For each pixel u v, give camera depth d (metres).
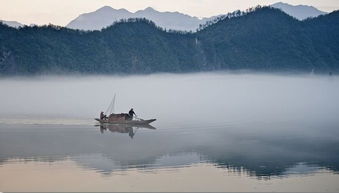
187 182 46.78
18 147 62.53
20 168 51.34
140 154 58.69
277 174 50.25
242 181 47.41
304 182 47.41
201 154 59.12
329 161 56.12
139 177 48.28
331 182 47.62
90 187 44.94
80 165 52.91
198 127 84.38
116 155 58.00
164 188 44.88
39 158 56.03
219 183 46.62
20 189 44.34
